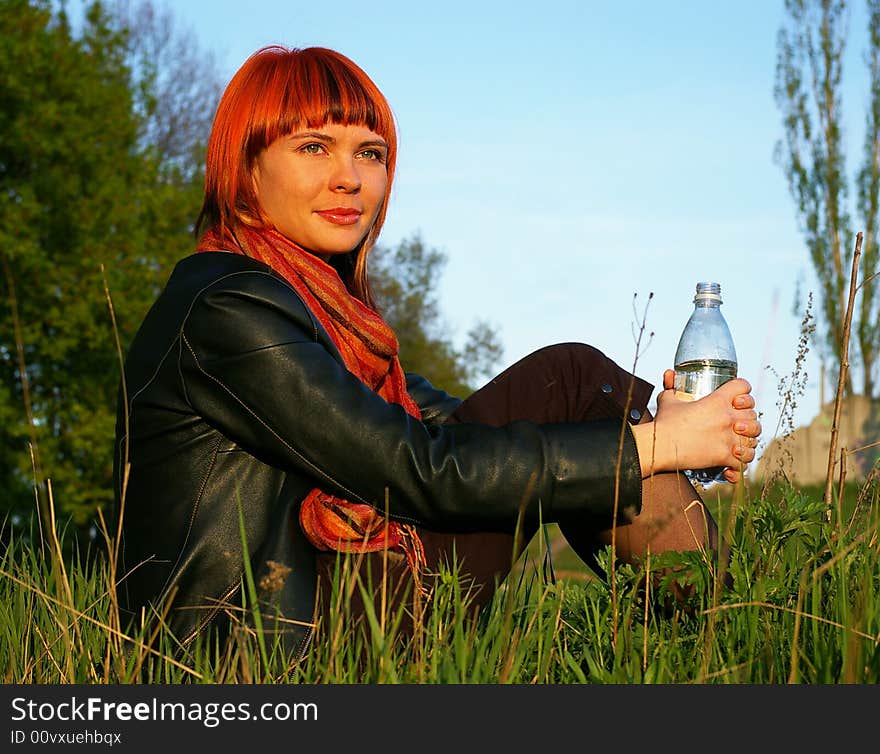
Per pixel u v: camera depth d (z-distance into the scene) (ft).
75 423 59.88
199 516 6.81
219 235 7.64
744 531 7.04
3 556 8.81
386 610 6.46
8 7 61.62
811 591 6.81
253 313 6.75
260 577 6.66
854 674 5.76
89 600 8.08
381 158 8.05
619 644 6.32
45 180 60.95
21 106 61.21
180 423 6.87
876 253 61.00
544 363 7.36
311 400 6.58
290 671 6.42
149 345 7.05
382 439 6.56
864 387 57.11
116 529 7.18
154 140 98.07
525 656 6.53
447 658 5.90
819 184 63.72
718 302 8.36
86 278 59.41
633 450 6.73
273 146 7.63
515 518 6.72
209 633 6.62
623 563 7.33
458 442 6.71
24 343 58.44
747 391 7.10
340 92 7.64
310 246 7.86
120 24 99.91
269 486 6.92
